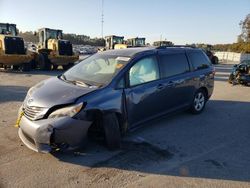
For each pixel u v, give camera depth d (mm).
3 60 15695
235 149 4844
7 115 6203
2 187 3416
